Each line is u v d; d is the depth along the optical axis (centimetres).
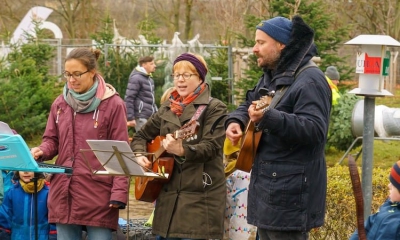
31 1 3647
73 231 636
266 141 546
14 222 701
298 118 519
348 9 3241
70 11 3378
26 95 1705
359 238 469
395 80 2792
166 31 3591
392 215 472
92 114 627
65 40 2456
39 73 1817
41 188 700
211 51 1805
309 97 531
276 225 536
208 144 596
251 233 668
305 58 549
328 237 747
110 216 625
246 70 1516
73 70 617
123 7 3662
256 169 552
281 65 549
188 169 610
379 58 683
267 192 540
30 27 2831
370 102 695
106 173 591
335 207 735
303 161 534
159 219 621
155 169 620
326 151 1494
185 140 606
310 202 538
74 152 627
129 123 1432
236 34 1578
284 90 546
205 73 623
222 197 618
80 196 620
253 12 2719
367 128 696
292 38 549
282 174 535
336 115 1455
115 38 2031
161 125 631
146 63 1441
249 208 556
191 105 616
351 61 2111
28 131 1705
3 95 1680
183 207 607
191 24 3531
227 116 592
